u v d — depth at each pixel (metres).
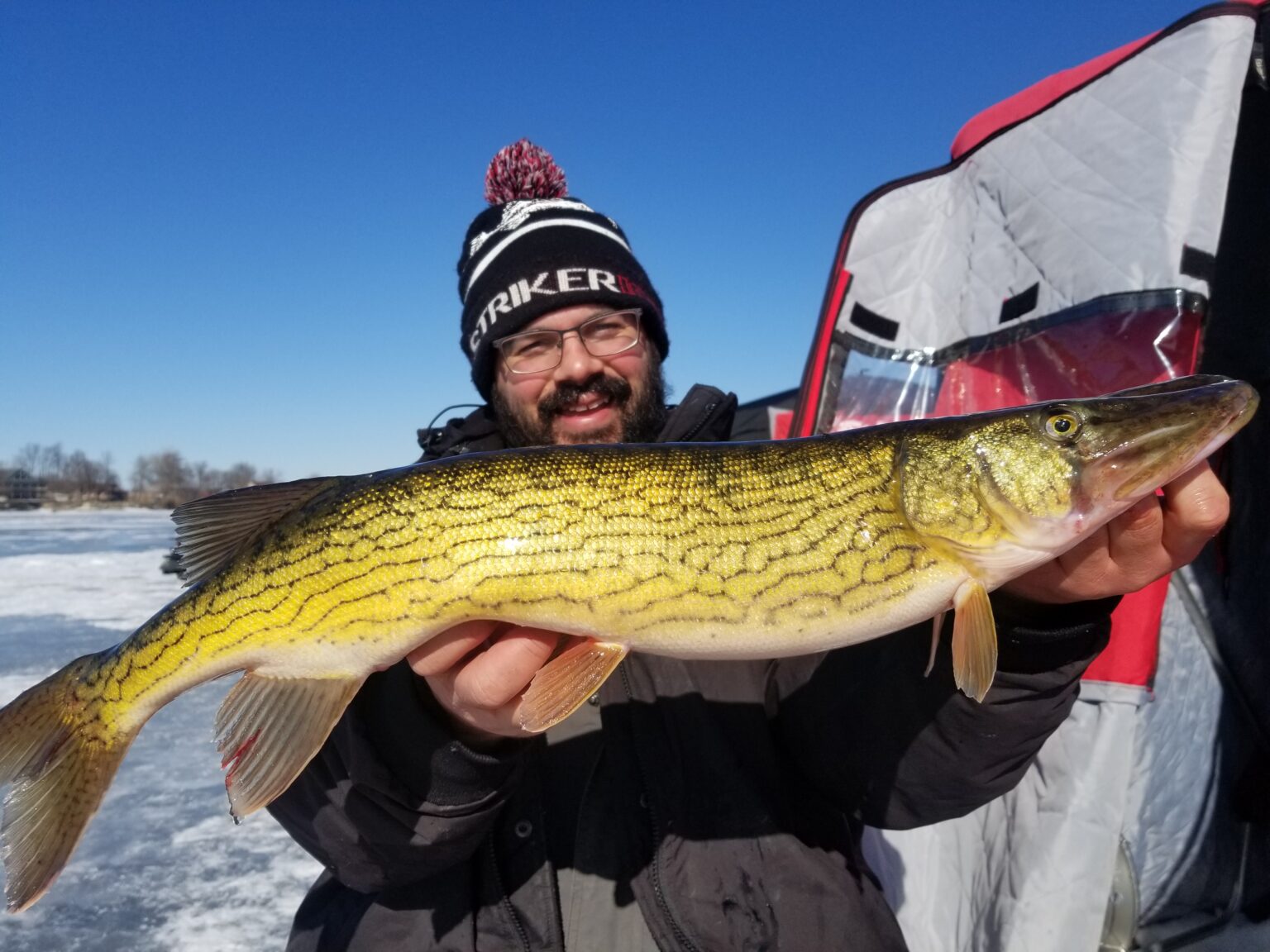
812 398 1.08
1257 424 0.87
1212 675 0.90
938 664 0.60
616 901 0.62
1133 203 0.82
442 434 0.91
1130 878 0.83
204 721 1.68
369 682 0.59
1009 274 0.94
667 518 0.57
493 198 0.96
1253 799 0.87
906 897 0.89
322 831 0.59
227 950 0.92
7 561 4.46
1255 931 0.84
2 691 1.74
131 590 3.33
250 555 0.60
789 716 0.69
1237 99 0.79
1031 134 0.94
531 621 0.56
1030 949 0.77
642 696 0.66
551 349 0.84
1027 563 0.56
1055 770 0.81
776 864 0.62
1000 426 0.57
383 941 0.61
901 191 1.09
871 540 0.58
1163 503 0.54
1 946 0.92
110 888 1.04
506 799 0.57
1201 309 0.77
